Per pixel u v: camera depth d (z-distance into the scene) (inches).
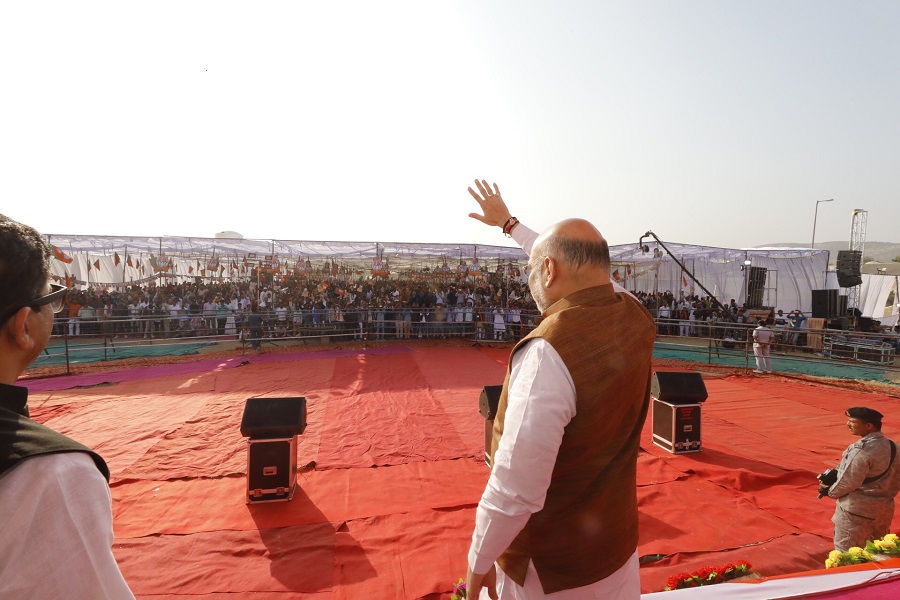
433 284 832.3
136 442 277.1
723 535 175.2
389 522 185.6
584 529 55.3
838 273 805.9
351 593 143.9
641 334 57.7
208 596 142.4
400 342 700.0
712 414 341.7
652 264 879.7
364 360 555.2
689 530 179.0
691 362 579.8
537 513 55.4
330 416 330.6
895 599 95.8
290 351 621.9
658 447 269.9
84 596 31.2
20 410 35.6
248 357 573.6
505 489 48.1
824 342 627.5
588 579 55.9
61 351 597.9
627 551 59.9
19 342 35.5
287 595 143.3
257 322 615.5
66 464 32.7
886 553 121.3
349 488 216.5
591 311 54.7
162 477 227.5
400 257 762.2
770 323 695.1
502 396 60.3
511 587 59.4
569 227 60.4
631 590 61.4
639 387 57.1
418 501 203.9
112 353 597.6
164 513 192.7
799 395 398.9
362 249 731.4
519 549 57.4
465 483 222.4
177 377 458.9
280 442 203.5
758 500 202.2
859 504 142.3
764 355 489.4
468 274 801.6
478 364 530.0
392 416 330.3
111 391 402.6
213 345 669.9
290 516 190.1
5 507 29.2
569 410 49.6
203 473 232.1
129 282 692.7
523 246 86.7
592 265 58.8
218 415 331.6
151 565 157.3
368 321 677.9
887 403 373.4
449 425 310.3
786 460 251.8
